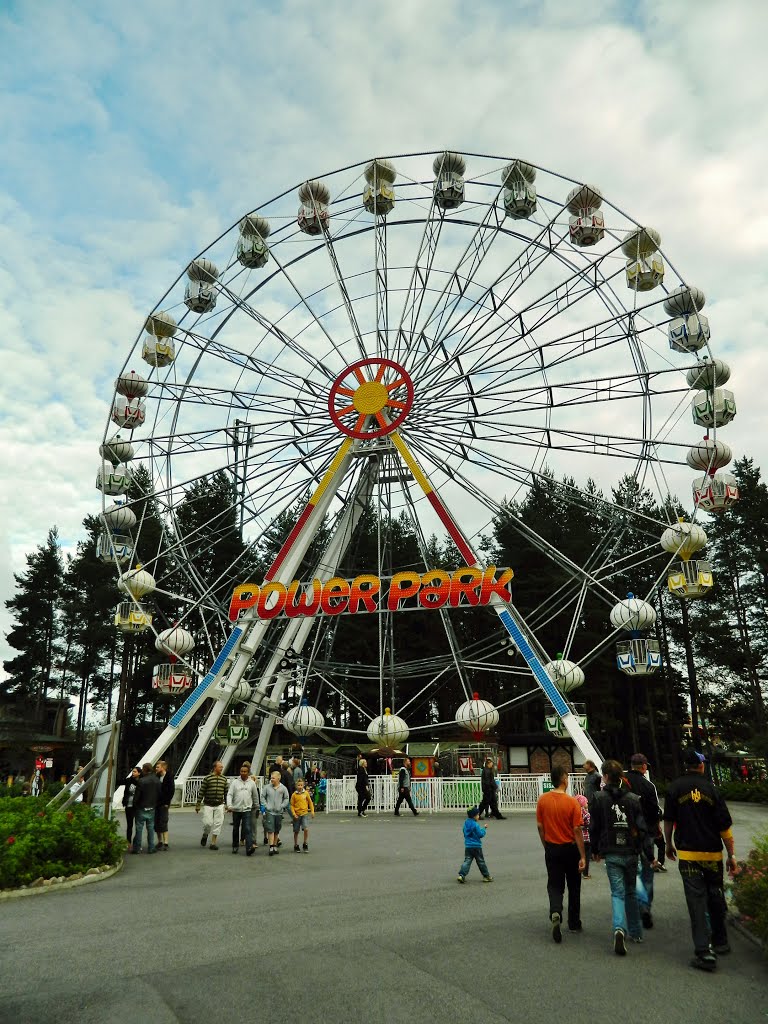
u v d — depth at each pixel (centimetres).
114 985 750
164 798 1912
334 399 3584
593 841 917
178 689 3366
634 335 3250
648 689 5322
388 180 3772
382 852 1814
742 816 2903
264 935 948
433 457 3547
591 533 5691
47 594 7138
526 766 4291
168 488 3553
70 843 1409
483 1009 684
